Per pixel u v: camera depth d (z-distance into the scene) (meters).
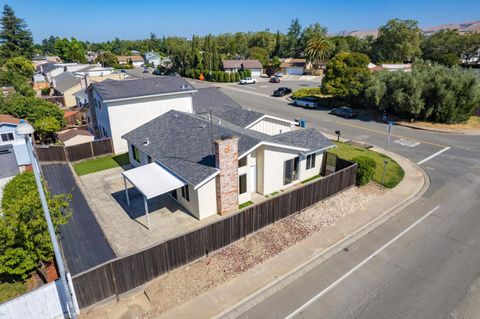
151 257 11.65
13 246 11.55
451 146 27.64
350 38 104.56
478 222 15.78
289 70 89.06
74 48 126.56
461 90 33.41
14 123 27.55
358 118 38.75
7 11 98.06
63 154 25.25
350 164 19.98
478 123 34.72
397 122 35.91
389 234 14.91
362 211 17.06
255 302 11.08
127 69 114.88
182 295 11.41
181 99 29.61
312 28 111.81
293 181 20.70
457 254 13.32
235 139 16.03
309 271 12.56
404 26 85.19
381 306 10.67
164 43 166.25
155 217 16.94
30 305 9.70
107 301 10.98
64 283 9.01
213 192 16.58
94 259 13.73
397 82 36.06
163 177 17.02
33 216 11.77
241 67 87.00
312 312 10.55
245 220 14.30
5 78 55.38
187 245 12.60
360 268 12.62
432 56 88.50
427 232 15.00
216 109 30.61
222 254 13.61
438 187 19.77
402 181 20.62
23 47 100.88
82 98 39.22
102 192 20.11
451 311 10.39
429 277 11.99
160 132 22.16
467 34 91.75
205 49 84.56
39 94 58.88
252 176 18.86
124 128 27.30
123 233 15.56
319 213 16.94
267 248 14.02
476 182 20.38
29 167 23.16
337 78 44.28
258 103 49.09
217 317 10.49
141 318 10.44
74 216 17.17
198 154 17.92
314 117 39.50
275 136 21.02
